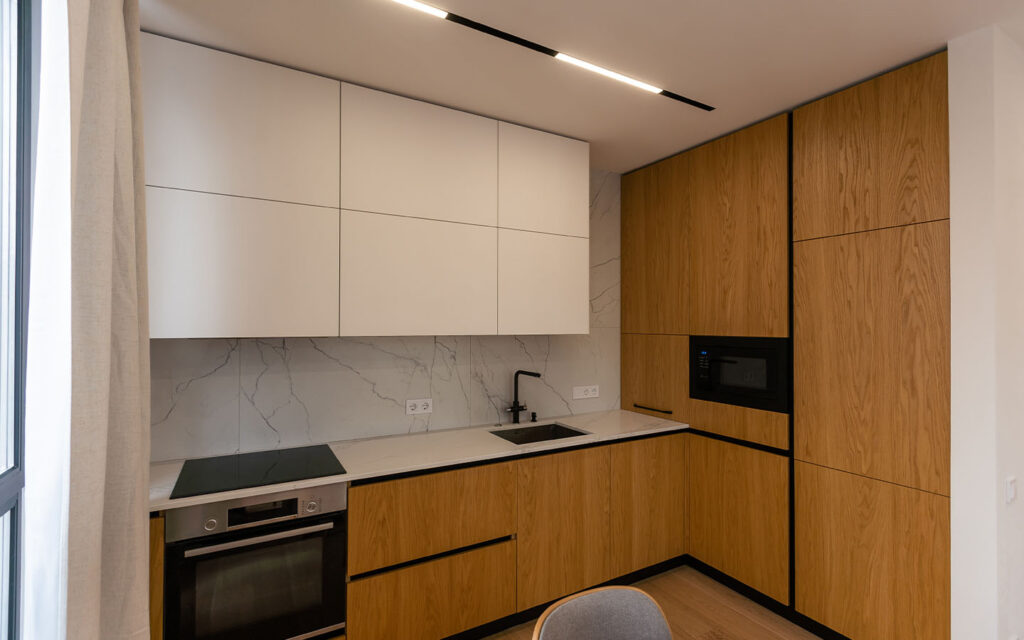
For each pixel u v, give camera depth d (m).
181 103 1.89
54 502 0.99
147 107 1.83
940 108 1.96
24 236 1.15
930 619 1.98
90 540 1.05
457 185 2.48
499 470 2.38
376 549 2.07
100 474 1.08
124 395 1.27
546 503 2.53
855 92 2.26
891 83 2.12
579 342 3.41
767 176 2.64
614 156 3.23
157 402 2.17
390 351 2.71
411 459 2.24
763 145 2.66
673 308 3.19
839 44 1.95
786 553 2.53
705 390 2.98
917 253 2.03
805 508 2.45
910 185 2.06
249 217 2.00
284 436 2.42
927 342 2.00
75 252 1.08
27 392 0.98
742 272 2.77
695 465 3.04
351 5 1.70
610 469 2.77
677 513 3.05
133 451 1.28
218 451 2.28
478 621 2.31
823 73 2.18
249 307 1.99
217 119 1.95
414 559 2.16
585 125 2.73
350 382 2.59
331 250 2.16
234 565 1.82
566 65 2.11
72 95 0.97
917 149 2.04
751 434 2.71
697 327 3.03
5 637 1.12
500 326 2.60
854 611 2.24
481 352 3.01
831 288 2.35
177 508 1.72
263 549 1.87
